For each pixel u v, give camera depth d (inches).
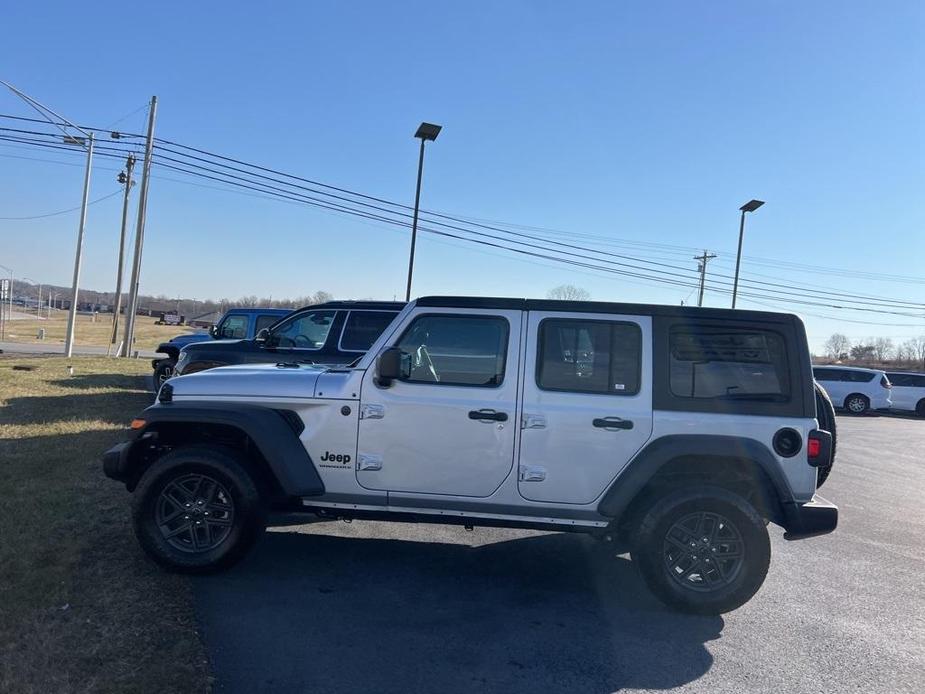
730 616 185.8
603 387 189.0
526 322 192.2
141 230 1127.6
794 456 184.5
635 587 203.9
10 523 212.2
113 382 634.2
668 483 191.0
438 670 147.4
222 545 189.0
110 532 213.0
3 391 511.5
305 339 395.5
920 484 400.2
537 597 192.5
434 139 837.2
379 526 255.0
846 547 261.0
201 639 153.6
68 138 1031.6
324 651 152.7
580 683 145.3
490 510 189.6
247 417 189.9
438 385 191.2
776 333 189.6
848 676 153.9
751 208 1157.1
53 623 151.7
